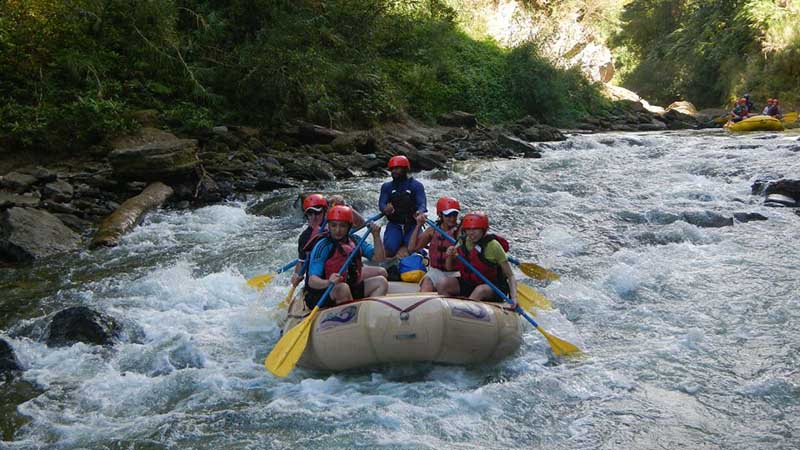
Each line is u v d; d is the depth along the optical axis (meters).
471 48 25.27
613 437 4.24
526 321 6.11
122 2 13.93
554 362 5.34
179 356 5.60
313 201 6.11
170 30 14.45
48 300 6.91
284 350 5.09
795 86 28.86
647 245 8.50
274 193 11.70
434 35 22.92
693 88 33.41
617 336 5.85
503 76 24.45
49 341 5.84
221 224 9.79
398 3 22.83
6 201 9.39
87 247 8.80
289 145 14.88
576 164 14.12
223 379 5.13
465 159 15.64
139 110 13.16
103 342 5.80
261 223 9.95
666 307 6.43
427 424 4.42
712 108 32.44
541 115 24.61
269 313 6.48
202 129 13.43
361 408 4.63
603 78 32.94
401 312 5.04
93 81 12.91
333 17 18.11
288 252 8.34
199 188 11.19
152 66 14.35
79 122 11.81
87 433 4.43
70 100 12.48
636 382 4.96
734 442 4.17
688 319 6.13
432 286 5.76
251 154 13.31
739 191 11.05
